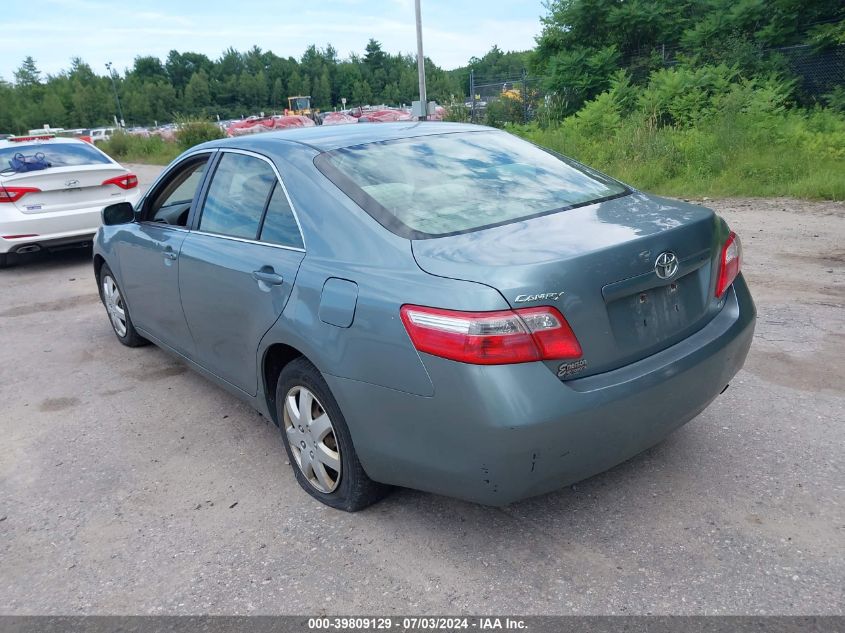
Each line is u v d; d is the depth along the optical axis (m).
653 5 20.20
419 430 2.52
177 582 2.75
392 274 2.61
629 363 2.59
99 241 5.35
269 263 3.17
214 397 4.56
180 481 3.53
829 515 2.85
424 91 21.52
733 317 2.98
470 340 2.31
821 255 6.73
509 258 2.45
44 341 5.96
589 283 2.43
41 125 105.00
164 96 132.00
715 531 2.80
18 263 9.27
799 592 2.44
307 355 2.89
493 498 2.48
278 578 2.72
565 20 21.20
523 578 2.61
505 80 24.31
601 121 16.36
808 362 4.30
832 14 17.45
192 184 4.15
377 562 2.77
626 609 2.42
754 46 18.02
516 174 3.30
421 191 3.02
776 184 10.44
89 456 3.87
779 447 3.38
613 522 2.90
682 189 11.04
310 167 3.18
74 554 2.99
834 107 15.60
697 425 3.64
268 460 3.69
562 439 2.38
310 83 148.75
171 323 4.32
